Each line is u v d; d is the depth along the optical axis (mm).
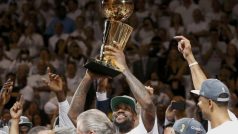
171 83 16516
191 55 8273
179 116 10500
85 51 19125
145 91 7805
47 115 14289
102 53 8055
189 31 19469
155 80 16922
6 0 22406
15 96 12680
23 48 20172
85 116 7250
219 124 7164
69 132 7586
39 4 21672
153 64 17516
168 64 17391
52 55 19078
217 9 19953
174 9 20250
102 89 9234
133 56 18125
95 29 20188
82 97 8328
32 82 17375
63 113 8914
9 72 17750
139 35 19484
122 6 8336
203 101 7242
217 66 18281
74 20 20875
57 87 8898
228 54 17781
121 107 8227
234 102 14516
